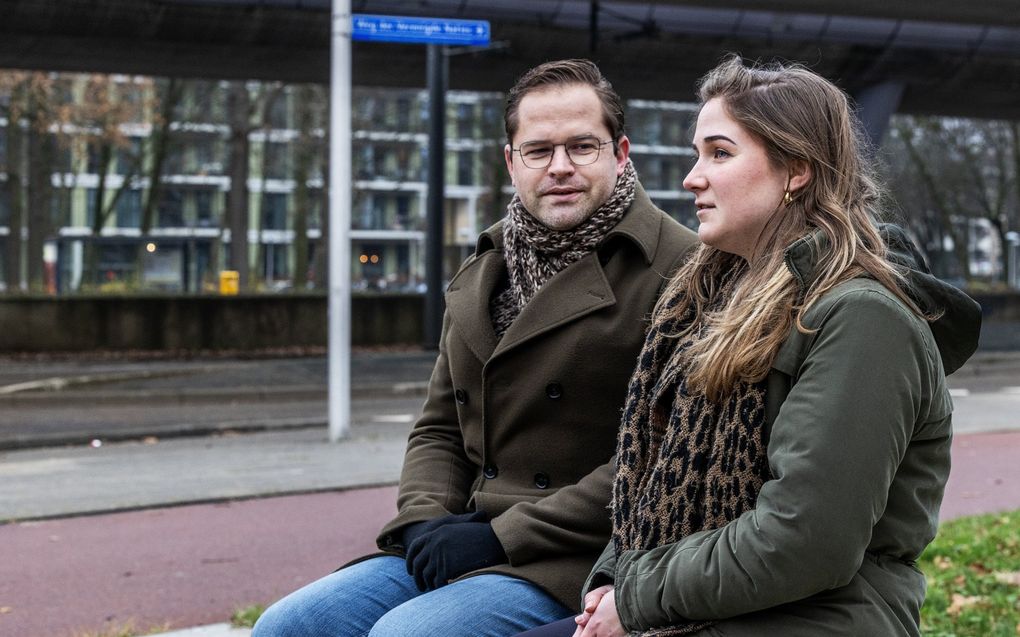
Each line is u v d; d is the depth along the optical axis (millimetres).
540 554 2555
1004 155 48531
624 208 2848
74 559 6773
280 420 14031
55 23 20891
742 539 1925
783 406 1969
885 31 26172
